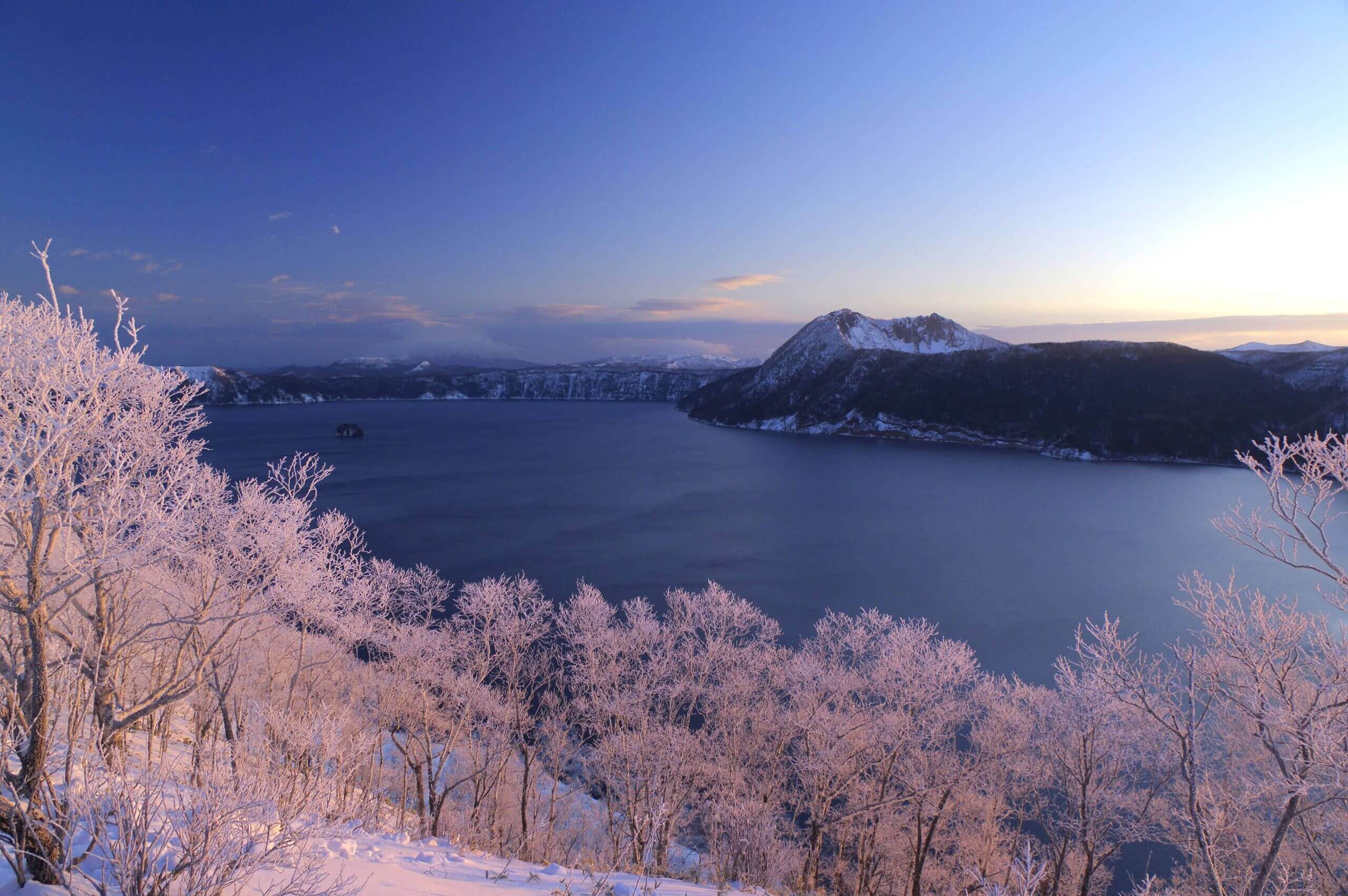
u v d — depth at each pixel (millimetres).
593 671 21109
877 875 19031
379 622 18391
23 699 7020
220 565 11562
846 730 18469
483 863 9656
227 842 5824
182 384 9875
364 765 15664
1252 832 15000
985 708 21047
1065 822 16797
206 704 14023
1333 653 9469
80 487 7746
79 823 5836
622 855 13828
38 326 7832
